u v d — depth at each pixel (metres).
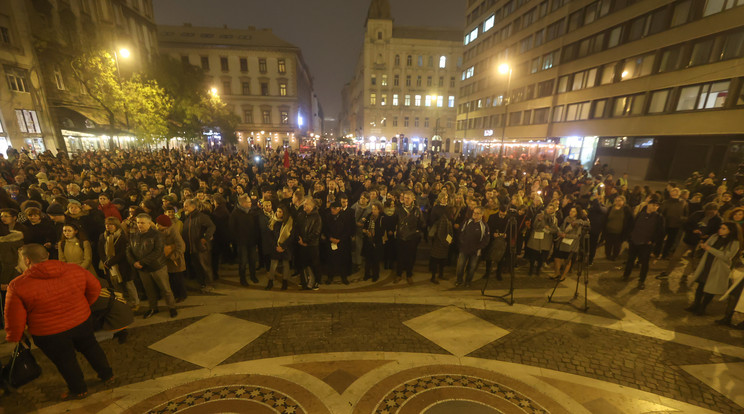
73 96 25.08
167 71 29.20
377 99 64.56
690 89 20.09
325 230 6.48
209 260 6.32
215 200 6.83
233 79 53.25
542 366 4.13
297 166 16.38
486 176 14.28
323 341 4.59
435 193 9.77
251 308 5.50
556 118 32.53
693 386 3.83
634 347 4.57
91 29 27.16
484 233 6.12
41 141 22.50
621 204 7.72
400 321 5.15
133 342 4.49
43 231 5.32
